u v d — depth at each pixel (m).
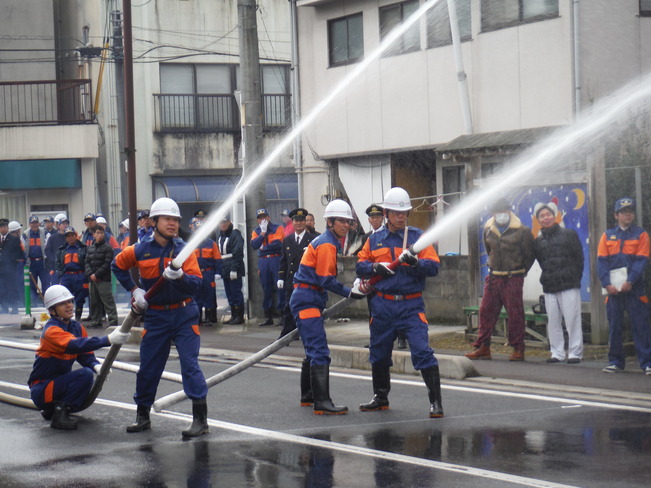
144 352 8.66
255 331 17.42
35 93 34.72
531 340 13.84
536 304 13.74
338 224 9.37
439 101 18.97
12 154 32.22
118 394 10.91
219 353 14.57
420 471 7.09
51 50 33.84
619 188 13.27
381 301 9.27
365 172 21.05
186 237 18.59
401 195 9.22
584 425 8.60
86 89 34.34
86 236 19.81
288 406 9.90
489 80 17.78
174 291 8.50
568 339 12.90
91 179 32.53
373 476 6.98
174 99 34.19
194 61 34.41
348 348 12.88
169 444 8.20
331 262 9.34
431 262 9.13
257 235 18.19
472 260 14.62
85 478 7.12
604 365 12.07
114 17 32.41
